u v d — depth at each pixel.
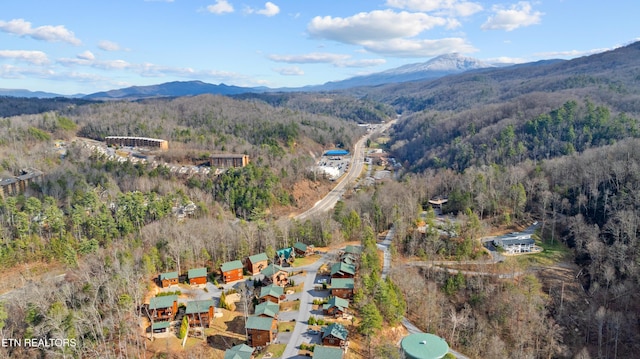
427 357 89.69
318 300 112.75
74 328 87.69
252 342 95.25
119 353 87.25
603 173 164.12
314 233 157.50
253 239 148.25
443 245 142.25
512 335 109.12
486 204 168.62
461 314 113.19
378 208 169.38
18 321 94.69
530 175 187.62
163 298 103.12
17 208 153.62
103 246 144.62
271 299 110.88
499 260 137.62
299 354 90.94
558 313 118.38
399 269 128.00
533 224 164.12
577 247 141.50
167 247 133.88
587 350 107.75
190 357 88.62
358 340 98.12
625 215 134.00
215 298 116.00
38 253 134.88
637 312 115.00
